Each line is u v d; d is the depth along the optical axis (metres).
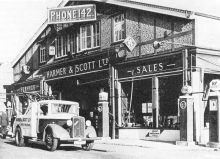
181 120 15.33
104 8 21.19
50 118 14.17
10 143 17.20
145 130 18.05
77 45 23.25
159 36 17.58
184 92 15.29
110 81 20.05
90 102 22.16
